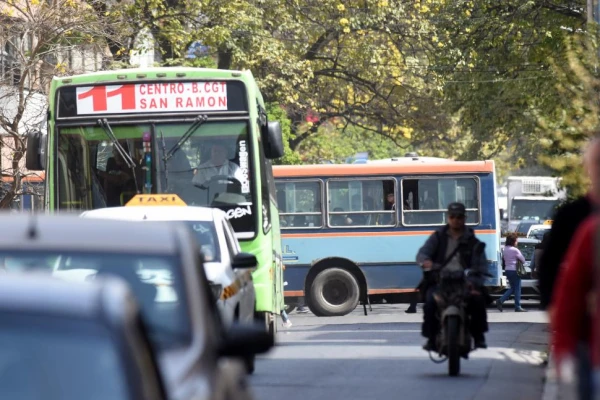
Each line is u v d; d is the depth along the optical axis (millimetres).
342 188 67625
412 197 67438
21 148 64312
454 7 91250
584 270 14711
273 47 96625
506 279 71812
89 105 42125
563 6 84625
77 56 79875
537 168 194125
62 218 16297
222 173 41250
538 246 36188
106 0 88500
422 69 105062
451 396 30047
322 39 106188
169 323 15227
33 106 76875
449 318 33500
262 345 15133
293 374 34938
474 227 67062
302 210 67625
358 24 100812
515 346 44031
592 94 45969
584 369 14859
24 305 10445
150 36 94438
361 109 113250
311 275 67250
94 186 41750
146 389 10148
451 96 96812
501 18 86688
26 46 77625
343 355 40938
